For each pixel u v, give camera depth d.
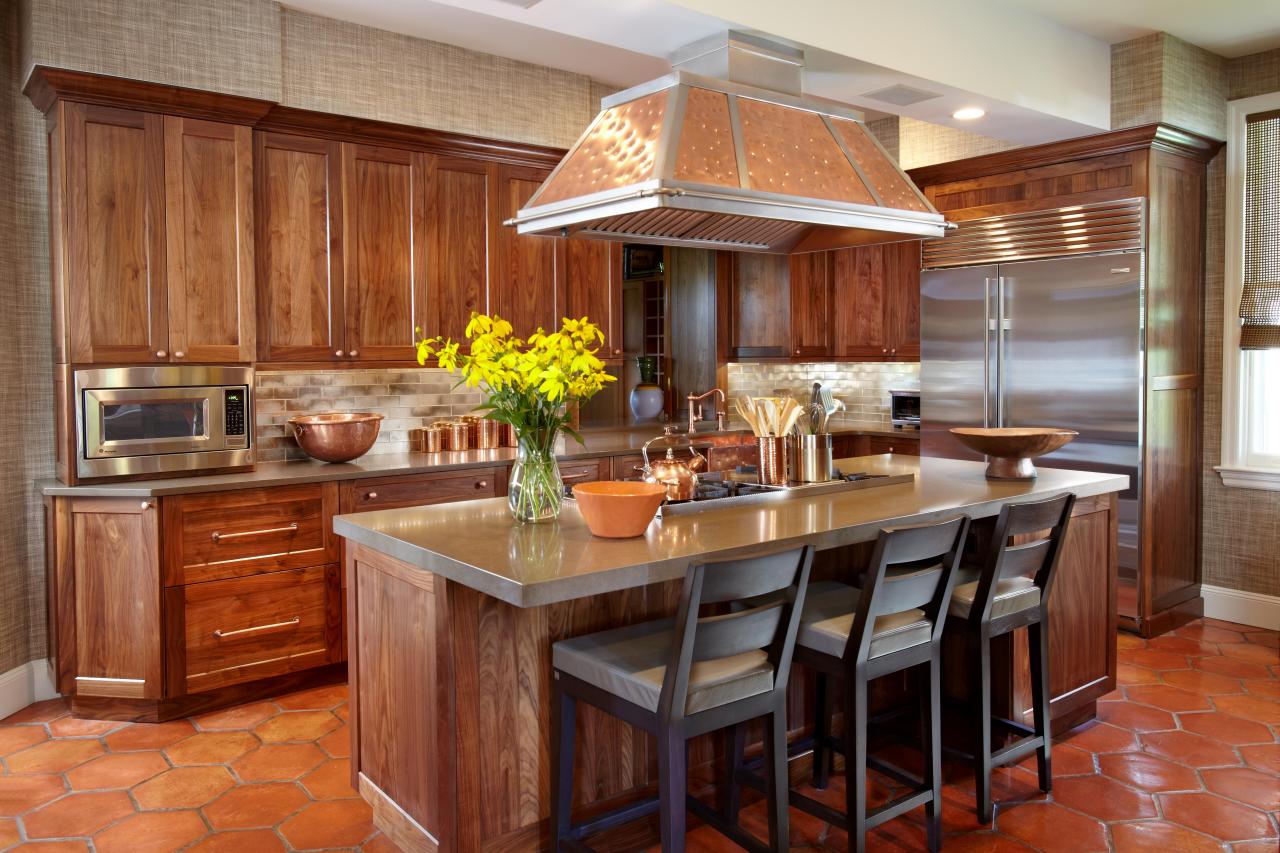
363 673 2.73
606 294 5.26
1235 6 4.00
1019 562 2.78
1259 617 4.81
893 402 6.10
